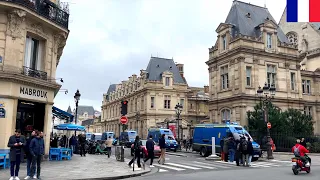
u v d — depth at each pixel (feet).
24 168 47.98
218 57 124.88
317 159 78.07
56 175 41.42
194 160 73.31
